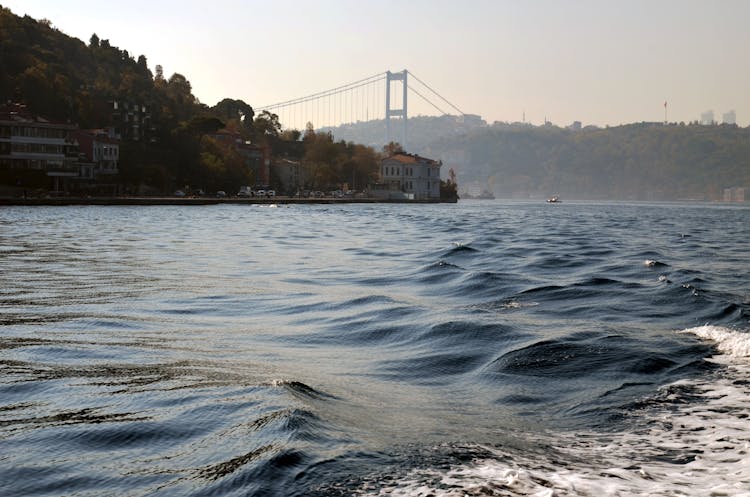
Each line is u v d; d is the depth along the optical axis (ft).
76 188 476.13
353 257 134.10
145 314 68.28
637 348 50.06
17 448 30.78
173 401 37.50
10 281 93.45
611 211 599.57
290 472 27.63
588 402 38.73
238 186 617.21
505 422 35.32
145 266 114.42
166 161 563.07
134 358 48.88
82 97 564.71
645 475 27.86
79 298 78.74
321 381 43.16
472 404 38.68
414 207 616.80
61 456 29.86
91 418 34.71
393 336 57.00
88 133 489.26
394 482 26.89
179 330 60.08
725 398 38.93
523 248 156.97
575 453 30.66
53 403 37.35
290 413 34.42
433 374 45.52
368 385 42.60
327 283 93.66
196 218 305.53
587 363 46.78
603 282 88.17
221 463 28.71
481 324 59.41
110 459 29.48
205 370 45.42
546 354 49.01
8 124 436.76
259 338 57.00
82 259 124.98
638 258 134.00
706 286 90.53
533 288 82.94
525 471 28.17
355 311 69.21
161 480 27.32
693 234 246.27
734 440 32.22
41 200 395.75
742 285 94.07
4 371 44.62
